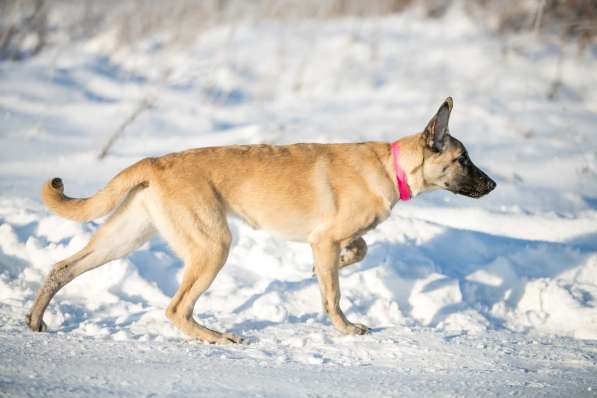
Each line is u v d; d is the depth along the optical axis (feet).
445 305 30.73
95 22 91.61
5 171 43.88
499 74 84.07
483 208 41.75
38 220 34.78
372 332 27.61
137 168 27.07
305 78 82.94
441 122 29.09
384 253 34.63
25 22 80.48
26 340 23.85
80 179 43.01
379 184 28.89
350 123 63.00
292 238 29.43
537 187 47.26
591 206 44.91
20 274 31.04
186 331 26.03
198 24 84.38
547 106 73.41
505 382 21.07
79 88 68.49
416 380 21.03
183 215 26.84
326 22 106.73
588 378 21.85
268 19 99.30
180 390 18.65
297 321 29.19
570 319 29.89
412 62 89.56
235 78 79.15
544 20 92.73
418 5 114.62
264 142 51.39
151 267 32.53
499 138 60.18
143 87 71.31
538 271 33.86
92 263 27.35
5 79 67.05
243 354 23.85
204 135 55.06
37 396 17.37
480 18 106.63
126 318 27.76
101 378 19.49
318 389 19.53
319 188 28.43
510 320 30.53
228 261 34.01
